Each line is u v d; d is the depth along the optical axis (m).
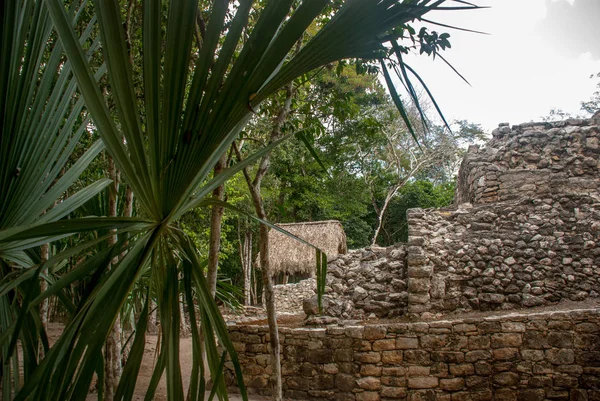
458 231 8.75
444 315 7.85
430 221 8.89
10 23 1.82
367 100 17.86
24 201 2.06
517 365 6.46
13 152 1.97
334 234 13.93
